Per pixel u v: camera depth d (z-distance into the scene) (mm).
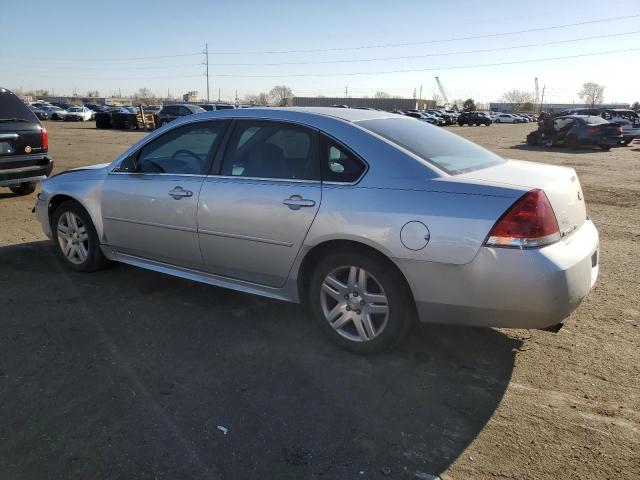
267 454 2582
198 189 3998
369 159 3336
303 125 3650
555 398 3057
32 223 7109
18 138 7898
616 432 2754
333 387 3164
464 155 3676
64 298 4449
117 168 4648
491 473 2463
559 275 2873
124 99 135500
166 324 3984
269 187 3654
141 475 2428
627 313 4207
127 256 4703
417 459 2559
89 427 2760
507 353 3568
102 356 3494
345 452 2604
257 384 3188
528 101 138625
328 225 3354
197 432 2736
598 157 18234
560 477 2436
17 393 3051
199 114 4250
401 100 94625
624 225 7391
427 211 3057
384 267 3262
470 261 2953
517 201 2906
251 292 3977
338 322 3551
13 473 2430
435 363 3441
